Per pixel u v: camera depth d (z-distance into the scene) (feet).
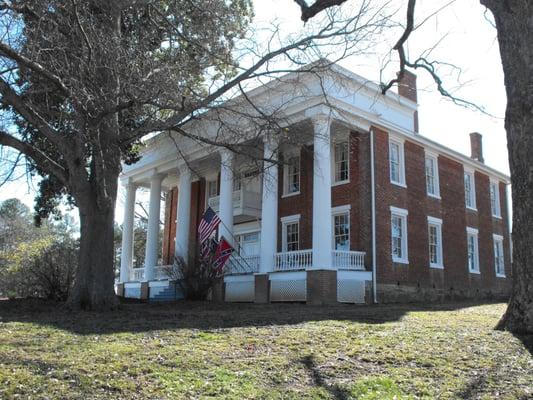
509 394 18.34
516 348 24.30
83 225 44.86
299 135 54.85
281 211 83.25
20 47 39.17
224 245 75.61
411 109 81.61
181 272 79.87
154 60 44.04
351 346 25.52
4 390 17.57
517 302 28.30
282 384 19.57
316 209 65.31
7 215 220.64
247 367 21.35
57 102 49.78
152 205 100.83
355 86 70.38
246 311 47.21
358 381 19.74
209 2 47.32
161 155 96.94
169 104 43.96
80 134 40.01
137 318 37.40
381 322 36.09
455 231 90.79
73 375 19.53
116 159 45.91
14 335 28.37
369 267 70.33
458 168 95.61
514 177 28.55
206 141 48.03
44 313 41.11
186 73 45.80
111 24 44.04
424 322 35.81
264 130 51.24
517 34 29.01
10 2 40.29
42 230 215.72
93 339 26.96
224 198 79.92
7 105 48.32
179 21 49.19
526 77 28.35
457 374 20.80
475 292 92.84
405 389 19.03
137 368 20.67
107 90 39.65
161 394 18.02
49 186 72.43
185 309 50.26
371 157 73.31
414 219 79.97
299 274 67.00
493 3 30.68
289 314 42.63
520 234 28.17
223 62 44.91
